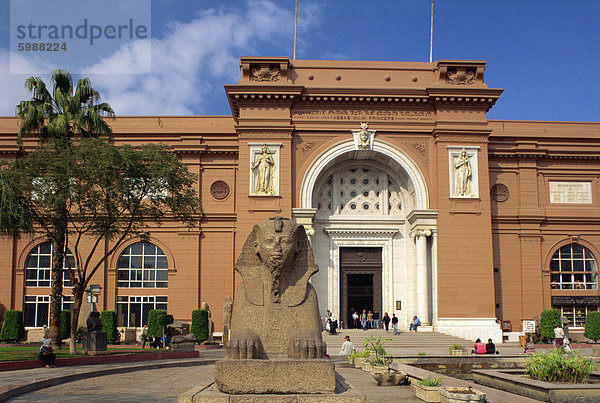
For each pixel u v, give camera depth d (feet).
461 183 113.19
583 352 77.66
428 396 38.34
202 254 119.55
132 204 86.02
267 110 114.11
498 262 120.16
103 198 79.82
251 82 114.42
